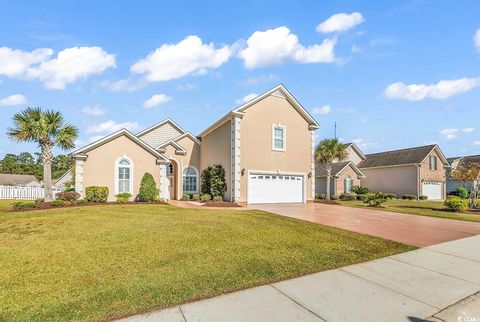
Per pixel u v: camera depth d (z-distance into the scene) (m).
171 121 26.28
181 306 4.21
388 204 22.72
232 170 18.58
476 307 4.34
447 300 4.57
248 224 10.38
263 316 3.95
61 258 6.35
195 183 23.80
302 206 18.25
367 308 4.23
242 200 18.45
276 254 6.77
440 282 5.34
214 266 5.86
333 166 33.50
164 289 4.75
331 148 26.50
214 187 20.14
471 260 6.81
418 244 8.27
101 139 17.05
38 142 15.86
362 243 8.11
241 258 6.40
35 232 8.91
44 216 11.62
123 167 17.83
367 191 31.31
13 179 49.62
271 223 10.75
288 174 20.34
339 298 4.57
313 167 21.58
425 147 33.66
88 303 4.27
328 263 6.29
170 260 6.20
